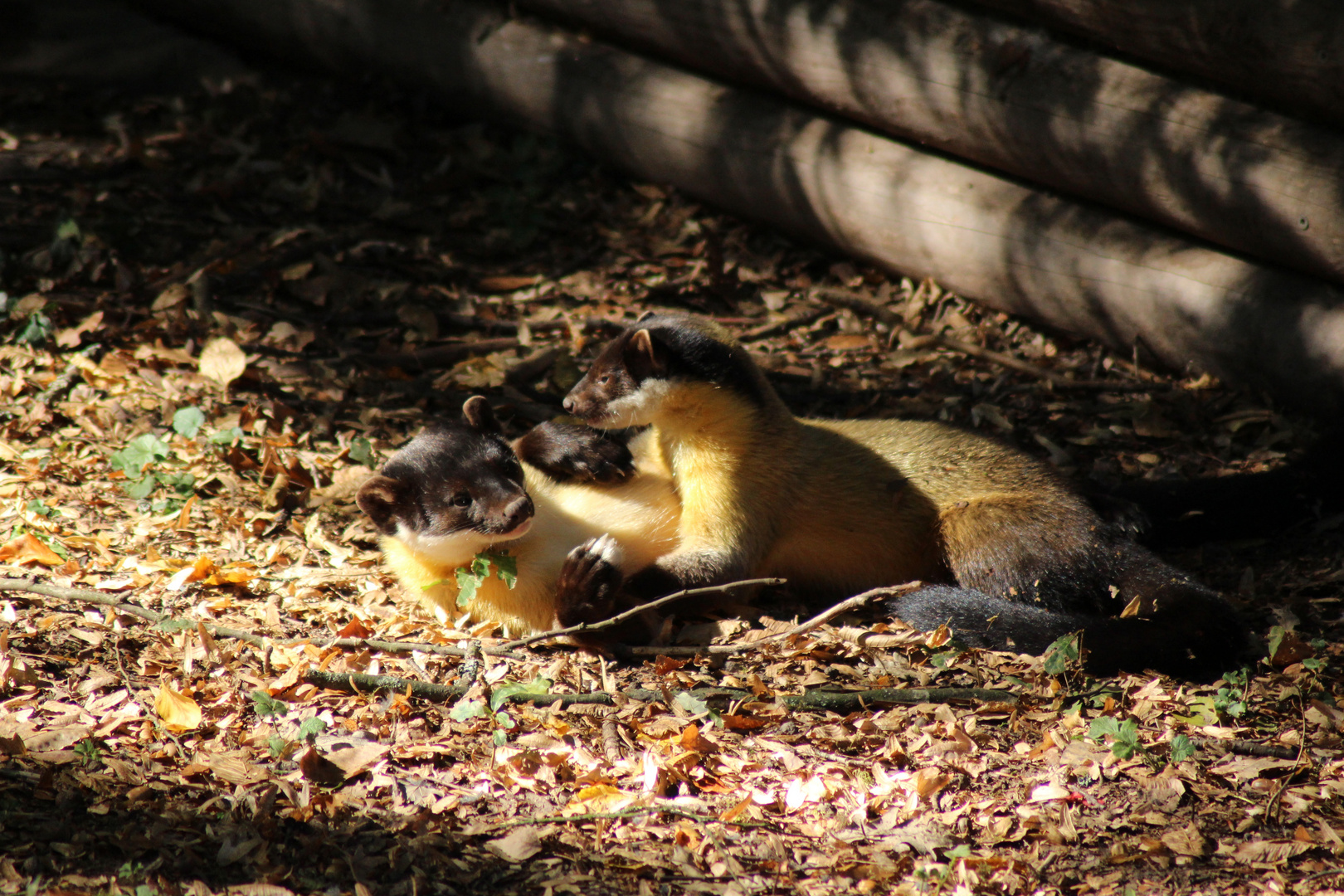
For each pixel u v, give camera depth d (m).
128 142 16.20
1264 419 11.37
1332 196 10.41
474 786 6.44
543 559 8.37
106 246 13.57
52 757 6.18
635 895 5.69
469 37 16.22
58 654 7.19
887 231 13.73
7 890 5.27
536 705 7.20
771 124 14.45
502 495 8.05
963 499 9.05
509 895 5.62
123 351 11.77
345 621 8.22
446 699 7.25
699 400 8.59
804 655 8.02
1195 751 7.00
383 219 15.06
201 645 7.39
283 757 6.47
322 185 15.63
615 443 9.01
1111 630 8.03
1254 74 10.68
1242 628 8.12
